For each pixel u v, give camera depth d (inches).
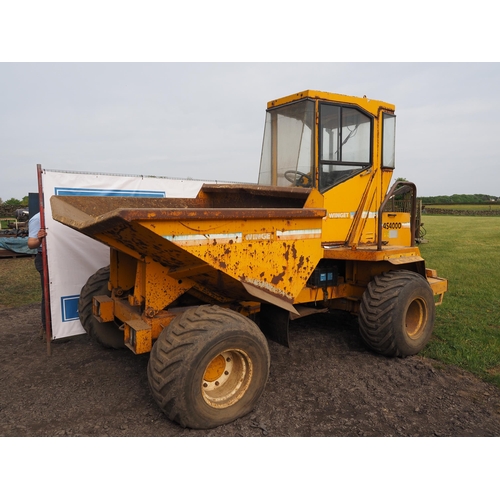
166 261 128.6
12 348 189.2
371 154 191.0
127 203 185.6
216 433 119.0
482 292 287.7
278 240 134.5
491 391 148.6
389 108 197.6
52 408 133.8
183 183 231.1
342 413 132.3
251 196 189.2
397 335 170.1
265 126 192.9
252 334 124.5
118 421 125.6
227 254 122.4
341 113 179.3
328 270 182.9
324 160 174.6
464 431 122.6
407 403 139.0
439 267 394.9
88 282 183.0
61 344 194.5
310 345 190.4
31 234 191.6
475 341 193.6
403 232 214.1
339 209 181.5
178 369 112.0
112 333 183.9
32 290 306.3
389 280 175.0
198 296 150.4
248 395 127.9
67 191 195.9
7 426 122.9
